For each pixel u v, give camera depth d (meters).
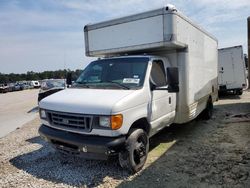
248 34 10.88
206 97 8.53
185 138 6.83
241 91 17.19
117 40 6.10
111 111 4.12
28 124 10.03
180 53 6.13
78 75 6.25
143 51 6.21
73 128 4.45
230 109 11.31
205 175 4.50
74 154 4.51
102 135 4.22
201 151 5.74
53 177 4.63
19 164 5.33
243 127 7.75
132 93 4.62
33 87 58.78
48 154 5.88
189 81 6.38
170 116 5.87
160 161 5.20
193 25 6.70
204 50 8.00
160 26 5.48
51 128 4.84
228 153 5.55
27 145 6.72
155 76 5.40
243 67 16.23
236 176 4.43
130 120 4.44
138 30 5.77
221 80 16.62
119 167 4.95
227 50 16.42
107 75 5.41
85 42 6.66
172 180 4.35
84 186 4.25
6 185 4.38
